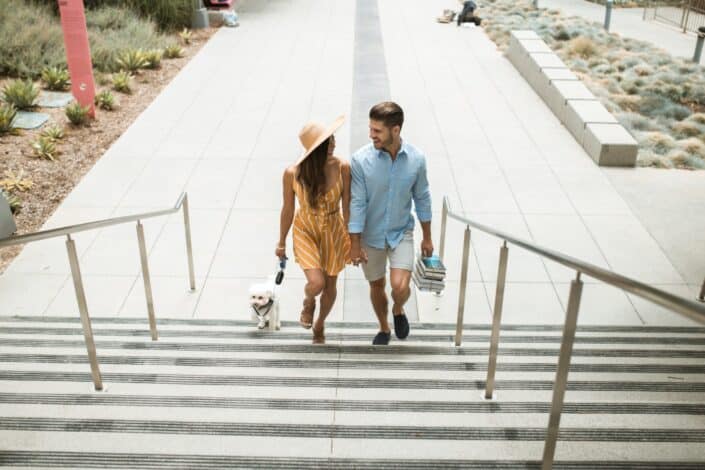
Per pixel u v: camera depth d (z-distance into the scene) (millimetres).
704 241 7027
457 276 6309
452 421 3307
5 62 11555
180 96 11148
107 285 6129
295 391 3754
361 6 18188
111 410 3422
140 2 15055
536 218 7441
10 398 3557
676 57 14961
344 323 5445
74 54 9602
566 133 9852
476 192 8016
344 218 4188
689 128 10859
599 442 3014
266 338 4957
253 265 6484
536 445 3047
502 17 17344
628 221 7410
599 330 5316
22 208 7523
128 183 8148
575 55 14578
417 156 4004
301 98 11023
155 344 4516
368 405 3488
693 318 1880
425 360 4328
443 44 14508
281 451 3049
